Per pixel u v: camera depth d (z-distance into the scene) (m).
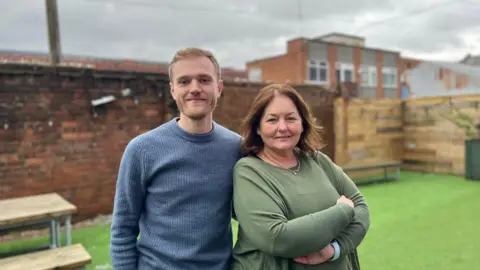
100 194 5.50
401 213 5.61
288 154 1.74
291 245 1.42
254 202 1.52
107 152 5.52
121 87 5.59
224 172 1.66
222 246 1.68
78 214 5.31
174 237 1.56
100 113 5.43
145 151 1.57
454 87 22.61
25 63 4.83
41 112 4.98
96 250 4.26
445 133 9.41
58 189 5.14
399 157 10.20
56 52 5.37
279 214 1.49
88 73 5.27
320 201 1.61
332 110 8.58
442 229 4.79
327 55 29.28
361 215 1.71
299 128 1.68
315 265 1.55
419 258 3.82
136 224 1.66
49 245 4.12
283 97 1.68
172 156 1.57
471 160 8.54
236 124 6.72
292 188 1.60
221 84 1.73
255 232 1.49
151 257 1.58
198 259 1.57
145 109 5.81
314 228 1.43
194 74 1.55
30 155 4.93
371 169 8.55
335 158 8.61
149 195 1.61
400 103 10.18
